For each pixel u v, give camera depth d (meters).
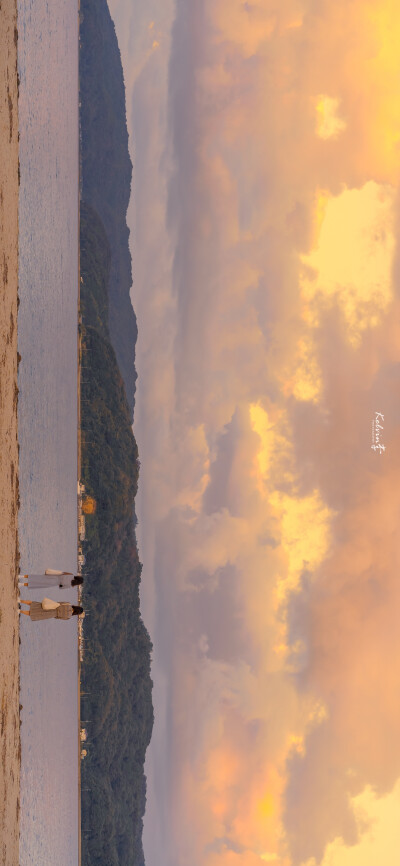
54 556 71.38
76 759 76.94
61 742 72.25
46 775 67.00
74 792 75.94
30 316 74.62
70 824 73.75
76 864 75.19
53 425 76.00
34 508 66.88
